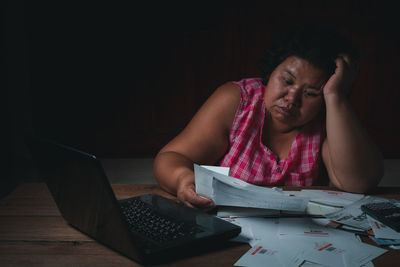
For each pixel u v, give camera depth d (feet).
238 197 2.83
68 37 11.84
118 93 12.30
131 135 12.64
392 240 2.60
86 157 2.09
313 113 3.97
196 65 12.11
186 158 4.00
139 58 12.05
